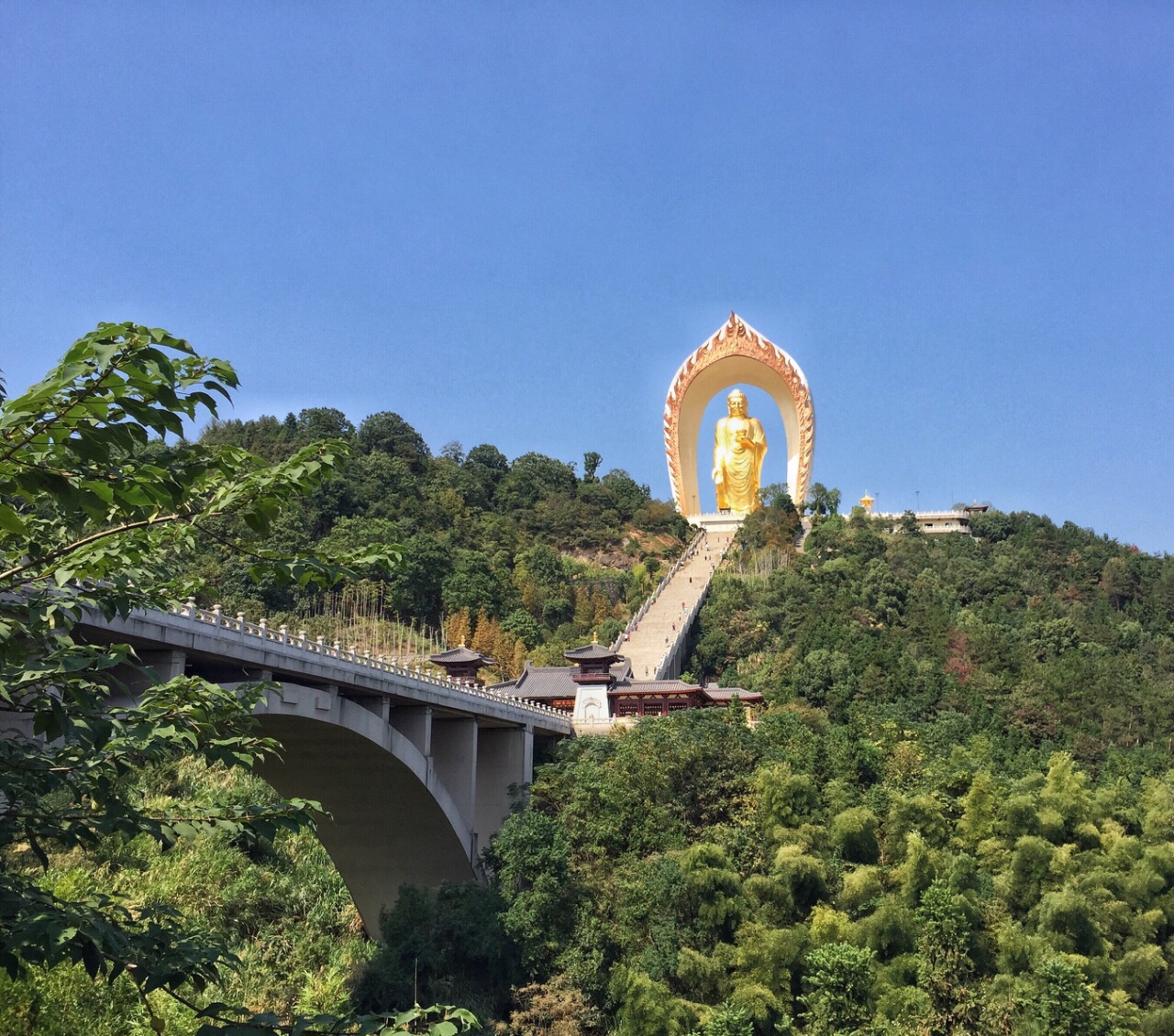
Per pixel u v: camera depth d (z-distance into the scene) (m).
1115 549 148.00
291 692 38.06
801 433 159.50
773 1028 44.88
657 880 48.56
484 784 59.72
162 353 13.09
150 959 16.02
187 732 17.27
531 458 183.62
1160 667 114.38
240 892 52.12
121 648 16.48
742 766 58.38
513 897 48.53
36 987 34.62
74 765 16.73
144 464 14.66
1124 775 76.81
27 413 12.41
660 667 101.88
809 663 93.19
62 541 17.06
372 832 51.62
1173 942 53.84
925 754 65.88
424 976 44.31
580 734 69.88
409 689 47.66
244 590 99.81
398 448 159.88
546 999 44.16
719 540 152.00
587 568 150.75
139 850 53.00
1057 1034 42.62
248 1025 15.00
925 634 103.31
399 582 112.19
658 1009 42.97
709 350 163.25
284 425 157.38
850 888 50.72
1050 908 50.09
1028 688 89.81
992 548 149.25
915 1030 43.69
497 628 112.50
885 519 148.75
